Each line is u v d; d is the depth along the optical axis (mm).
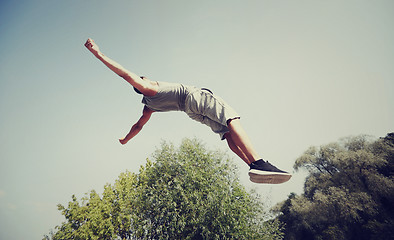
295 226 19531
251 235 10367
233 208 10547
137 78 1549
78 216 13195
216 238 9500
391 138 21453
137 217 11312
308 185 21484
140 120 2025
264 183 1455
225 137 1741
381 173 18875
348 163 19125
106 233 12000
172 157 12555
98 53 1410
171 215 10305
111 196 13750
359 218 16234
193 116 1782
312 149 22219
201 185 10898
